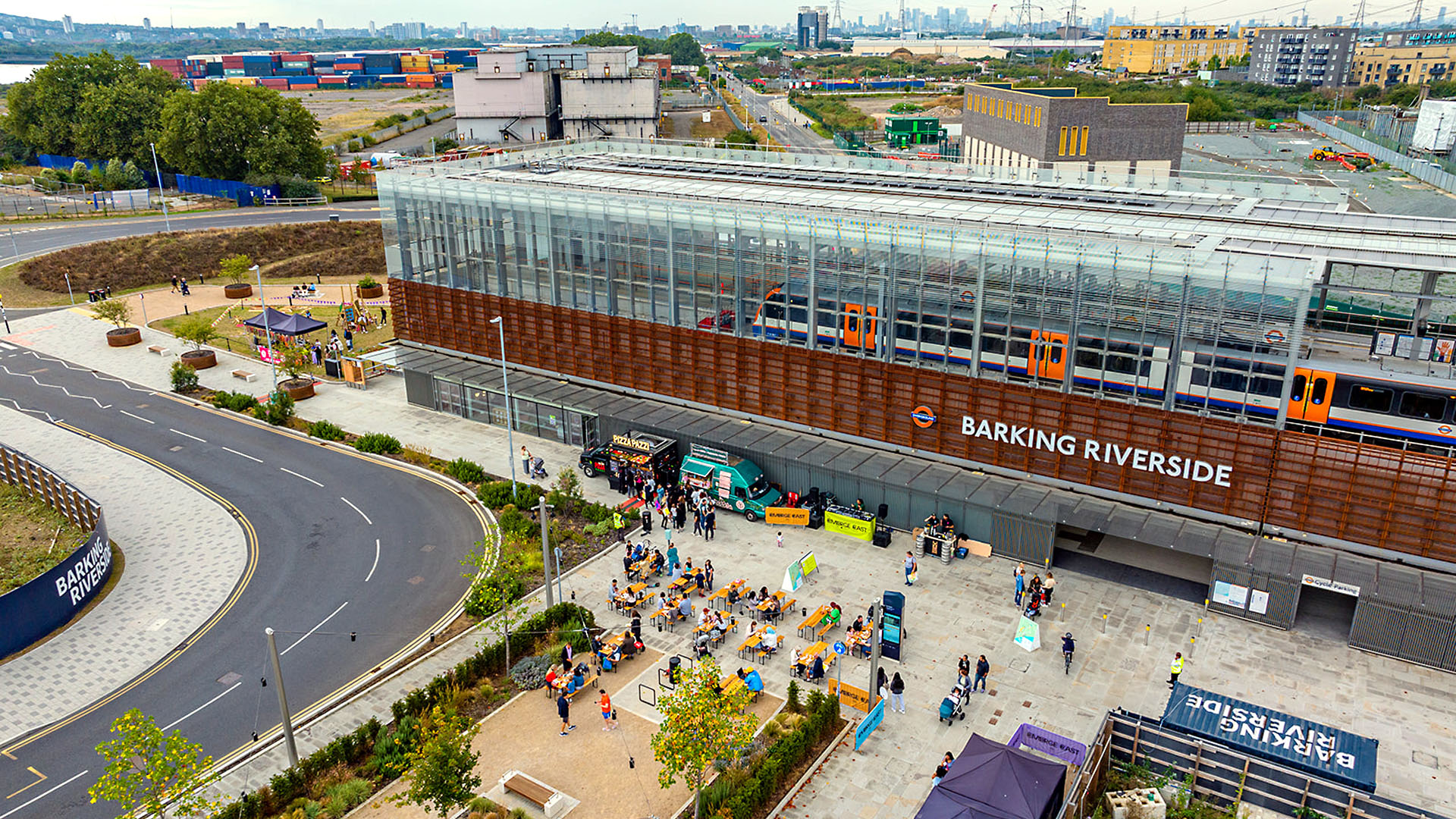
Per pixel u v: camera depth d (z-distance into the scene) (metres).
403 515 53.75
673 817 31.59
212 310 94.81
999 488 47.72
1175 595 44.22
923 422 50.25
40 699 38.44
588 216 57.88
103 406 70.56
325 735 36.16
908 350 49.47
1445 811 30.97
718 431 55.16
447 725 30.44
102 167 149.25
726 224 52.69
